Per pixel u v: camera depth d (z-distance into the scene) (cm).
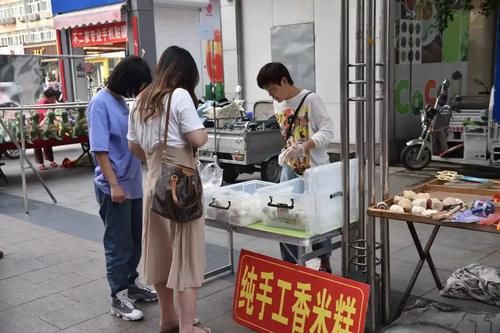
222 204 320
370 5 275
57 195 715
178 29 1195
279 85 341
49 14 1728
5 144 792
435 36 867
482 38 899
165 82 271
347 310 262
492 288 328
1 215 610
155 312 341
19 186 788
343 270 303
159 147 271
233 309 313
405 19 803
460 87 927
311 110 339
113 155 315
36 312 347
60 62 1302
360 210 299
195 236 276
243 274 311
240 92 904
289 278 289
